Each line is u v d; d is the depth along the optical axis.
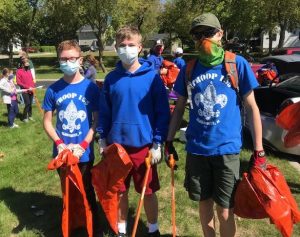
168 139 3.81
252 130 3.40
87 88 4.28
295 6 38.66
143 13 39.25
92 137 4.25
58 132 4.30
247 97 3.37
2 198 5.45
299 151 6.81
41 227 4.70
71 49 4.16
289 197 3.32
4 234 4.57
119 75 3.89
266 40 55.91
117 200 3.97
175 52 10.70
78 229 4.61
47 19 40.75
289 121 4.50
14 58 48.84
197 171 3.54
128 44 3.72
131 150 3.92
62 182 4.18
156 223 4.32
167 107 3.90
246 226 4.65
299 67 11.84
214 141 3.38
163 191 5.60
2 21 38.31
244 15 36.06
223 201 3.49
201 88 3.36
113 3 32.41
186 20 37.69
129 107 3.84
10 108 10.36
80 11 32.41
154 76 3.88
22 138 9.06
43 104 4.35
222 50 3.32
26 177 6.28
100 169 3.91
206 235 3.75
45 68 38.75
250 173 3.35
